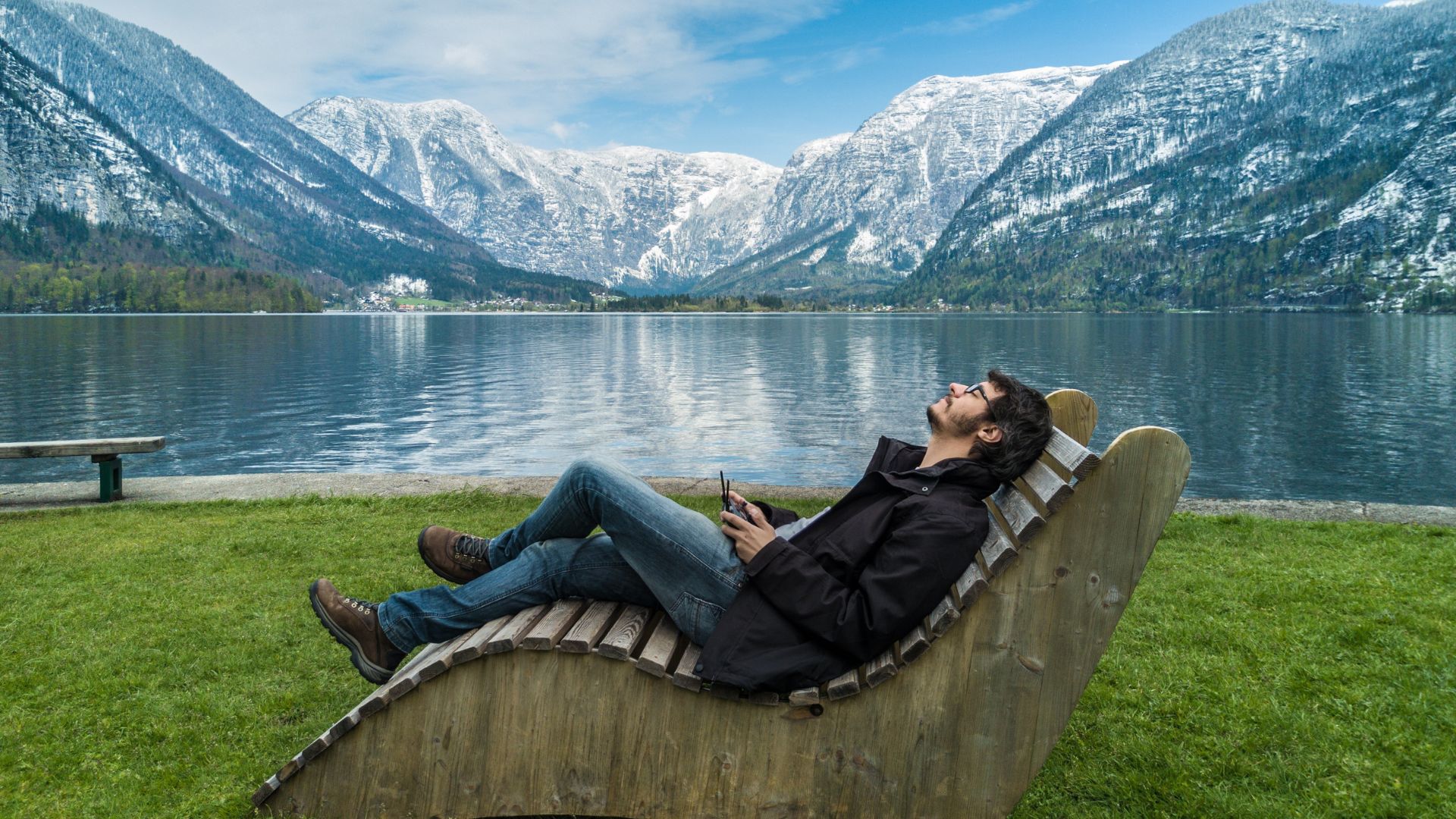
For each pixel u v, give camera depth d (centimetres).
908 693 253
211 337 9069
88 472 2078
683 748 264
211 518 803
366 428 2795
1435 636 461
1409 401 3894
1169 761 338
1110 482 236
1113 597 239
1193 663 431
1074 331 12469
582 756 268
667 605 276
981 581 243
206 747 355
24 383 4159
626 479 280
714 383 4522
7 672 432
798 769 260
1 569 625
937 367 5712
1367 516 818
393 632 300
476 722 271
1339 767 331
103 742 360
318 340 8900
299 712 388
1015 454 265
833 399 3766
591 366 5722
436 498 876
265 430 2744
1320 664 426
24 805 311
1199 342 9156
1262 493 2134
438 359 6303
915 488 266
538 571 295
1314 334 10919
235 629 494
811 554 269
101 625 502
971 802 252
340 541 702
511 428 2819
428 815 275
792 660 253
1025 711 246
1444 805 303
